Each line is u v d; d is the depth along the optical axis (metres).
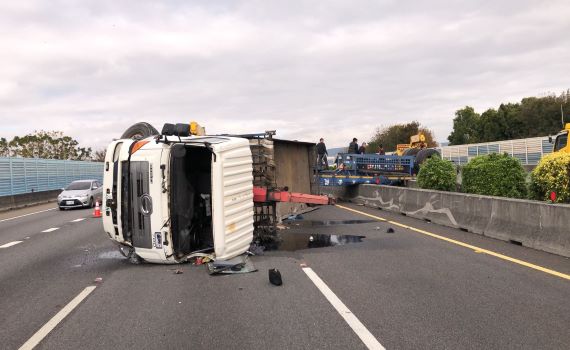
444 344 4.87
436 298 6.50
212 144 8.69
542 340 4.92
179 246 8.99
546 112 60.47
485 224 11.73
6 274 9.16
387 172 24.16
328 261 9.26
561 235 9.03
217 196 8.64
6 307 6.82
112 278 8.41
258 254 10.09
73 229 16.56
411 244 10.84
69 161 44.50
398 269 8.35
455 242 10.85
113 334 5.52
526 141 35.94
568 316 5.63
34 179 36.84
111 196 9.10
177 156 8.51
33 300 7.16
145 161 8.76
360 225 14.51
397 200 18.02
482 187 14.44
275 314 6.05
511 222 10.72
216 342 5.15
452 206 13.51
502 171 14.21
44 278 8.68
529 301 6.25
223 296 6.96
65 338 5.45
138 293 7.30
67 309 6.62
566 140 15.29
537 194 12.53
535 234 9.80
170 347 5.05
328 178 23.55
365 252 10.07
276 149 14.66
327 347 4.89
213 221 8.68
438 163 18.27
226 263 8.76
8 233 16.36
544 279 7.32
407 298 6.55
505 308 5.98
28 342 5.36
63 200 26.72
